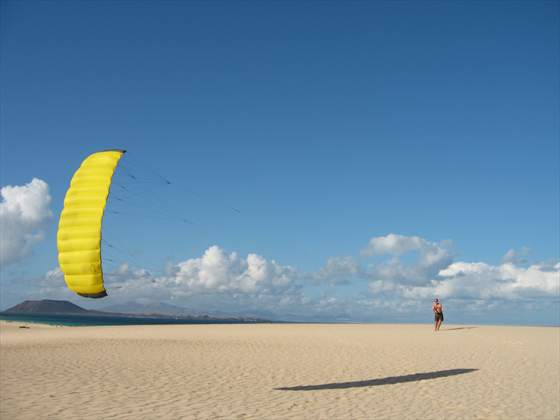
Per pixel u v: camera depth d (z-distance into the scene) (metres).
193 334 40.41
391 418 11.75
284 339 34.06
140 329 50.22
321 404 13.20
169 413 12.11
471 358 22.69
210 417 11.74
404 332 40.41
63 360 22.45
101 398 13.85
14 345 30.38
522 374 18.17
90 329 52.12
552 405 13.14
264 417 11.78
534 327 47.84
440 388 15.48
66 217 13.88
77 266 13.48
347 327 50.81
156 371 18.97
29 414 12.00
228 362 21.59
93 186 14.06
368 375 17.98
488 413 12.28
